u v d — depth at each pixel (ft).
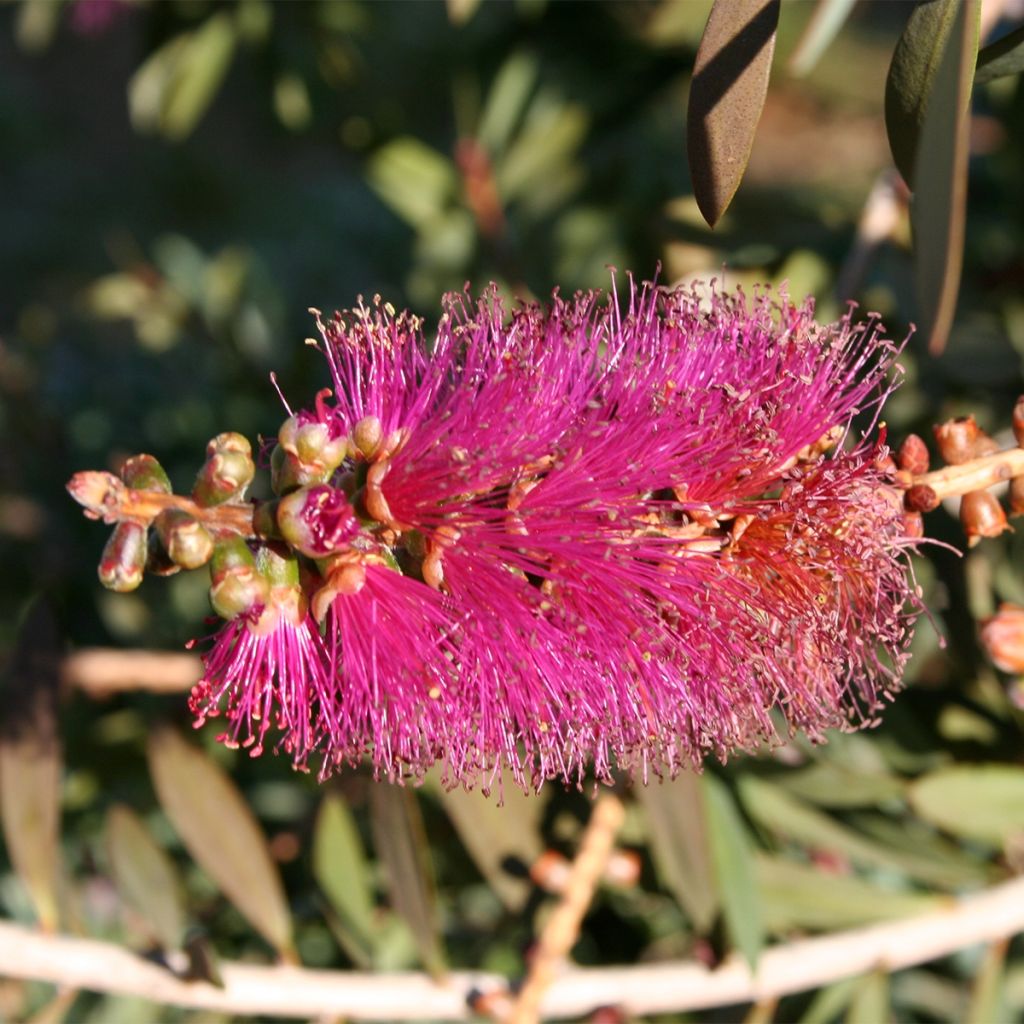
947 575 0.77
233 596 0.52
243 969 0.76
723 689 0.56
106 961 0.76
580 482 0.55
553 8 1.14
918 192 0.51
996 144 1.10
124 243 1.30
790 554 0.55
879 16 2.32
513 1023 0.72
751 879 0.73
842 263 0.92
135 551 0.52
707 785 0.75
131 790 0.98
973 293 1.03
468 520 0.55
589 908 0.90
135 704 1.00
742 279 0.88
